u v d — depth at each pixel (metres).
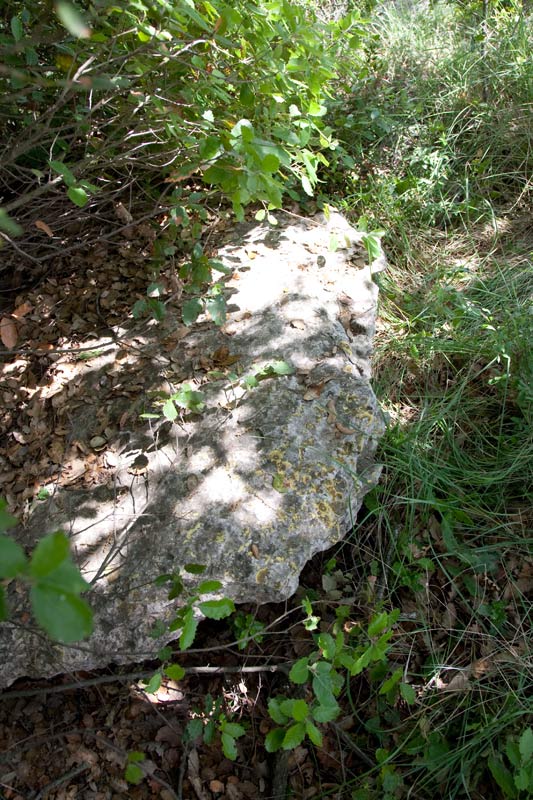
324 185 4.22
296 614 2.67
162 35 2.08
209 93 2.64
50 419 2.80
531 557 2.74
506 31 4.84
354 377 2.75
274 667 2.48
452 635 2.60
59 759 2.41
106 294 3.25
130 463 2.57
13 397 2.92
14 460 2.73
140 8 1.98
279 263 3.28
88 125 2.63
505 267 3.77
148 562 2.30
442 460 2.99
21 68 2.16
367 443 2.61
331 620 2.64
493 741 2.34
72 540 2.42
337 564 2.81
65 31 2.22
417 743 2.35
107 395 2.81
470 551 2.75
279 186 2.15
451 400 3.18
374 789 2.32
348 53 4.14
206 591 2.00
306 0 4.17
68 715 2.51
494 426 3.12
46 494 2.57
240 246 3.41
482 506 2.90
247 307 3.04
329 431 2.58
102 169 3.24
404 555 2.75
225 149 2.07
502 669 2.47
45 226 2.46
